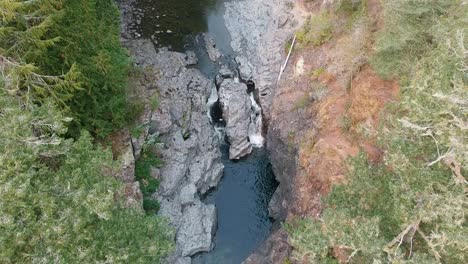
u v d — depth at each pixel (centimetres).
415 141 1376
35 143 1217
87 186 1330
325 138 2219
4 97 1261
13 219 1075
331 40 2864
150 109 2814
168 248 1519
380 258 1330
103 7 2725
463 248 1195
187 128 2981
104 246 1336
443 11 1730
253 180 2955
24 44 1722
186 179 2783
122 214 1555
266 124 3122
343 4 2870
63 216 1190
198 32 3678
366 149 1986
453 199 1177
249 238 2672
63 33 1930
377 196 1540
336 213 1447
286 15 3409
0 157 1096
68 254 1207
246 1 3841
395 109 1772
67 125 2069
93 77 2147
